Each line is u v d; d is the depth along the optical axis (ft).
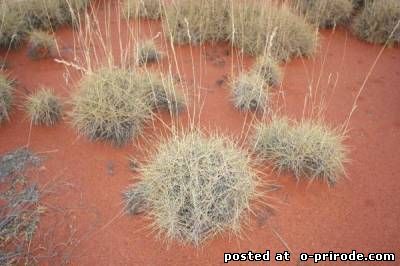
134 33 20.12
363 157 14.17
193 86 16.51
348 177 13.38
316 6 21.44
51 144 14.03
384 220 12.16
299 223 11.91
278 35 18.62
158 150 13.06
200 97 16.24
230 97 16.22
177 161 11.65
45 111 14.55
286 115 15.64
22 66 17.65
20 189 12.41
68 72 16.47
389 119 15.87
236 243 11.35
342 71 18.51
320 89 17.22
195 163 11.55
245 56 18.86
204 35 19.19
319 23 21.30
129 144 14.10
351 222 12.05
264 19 19.17
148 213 11.76
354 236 11.69
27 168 13.08
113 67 15.25
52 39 18.84
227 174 11.53
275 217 12.01
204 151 11.91
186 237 11.28
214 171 11.46
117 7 22.49
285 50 18.76
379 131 15.29
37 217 11.66
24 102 15.55
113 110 13.60
